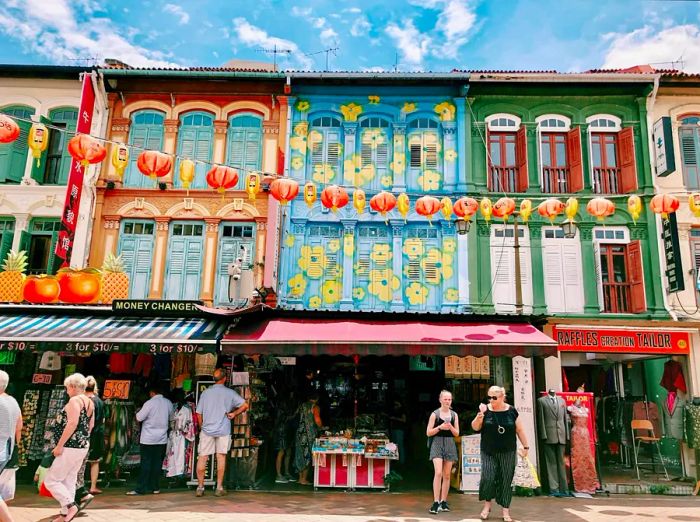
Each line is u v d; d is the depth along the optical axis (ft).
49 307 33.12
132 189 42.47
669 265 40.01
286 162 43.06
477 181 43.09
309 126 44.39
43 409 32.04
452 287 41.29
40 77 43.75
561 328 39.37
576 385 47.83
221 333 30.60
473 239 41.88
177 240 42.29
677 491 33.01
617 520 24.81
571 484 32.07
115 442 30.68
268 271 37.50
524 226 42.63
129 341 29.25
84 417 21.62
